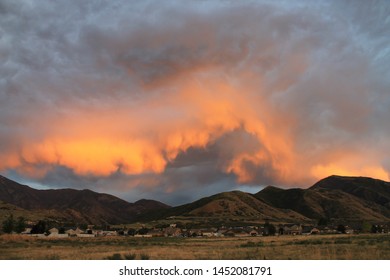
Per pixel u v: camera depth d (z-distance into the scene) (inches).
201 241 4660.4
